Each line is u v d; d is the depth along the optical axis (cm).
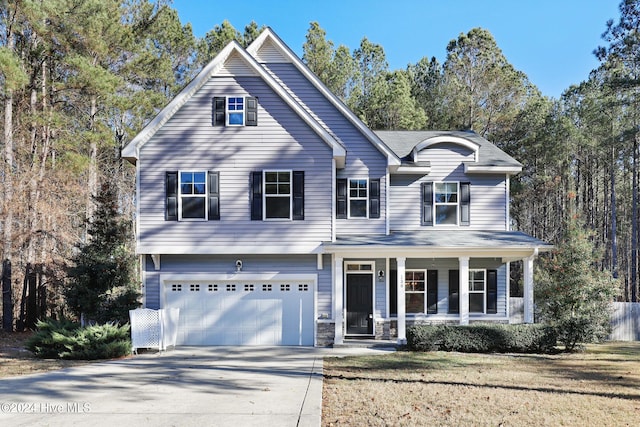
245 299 1830
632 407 948
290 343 1817
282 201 1795
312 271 1827
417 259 2052
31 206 2438
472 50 3834
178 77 3734
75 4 2442
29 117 2392
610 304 2053
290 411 899
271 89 1814
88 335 1545
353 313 1953
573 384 1159
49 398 1001
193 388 1091
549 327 1694
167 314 1728
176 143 1794
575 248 1877
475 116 3731
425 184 2098
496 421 844
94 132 2689
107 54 2778
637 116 3069
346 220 1969
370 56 4288
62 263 2347
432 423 829
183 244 1772
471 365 1409
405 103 3547
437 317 2016
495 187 2106
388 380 1184
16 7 2273
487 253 1792
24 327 2453
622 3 2536
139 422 837
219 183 1788
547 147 3578
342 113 1984
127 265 1989
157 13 3288
